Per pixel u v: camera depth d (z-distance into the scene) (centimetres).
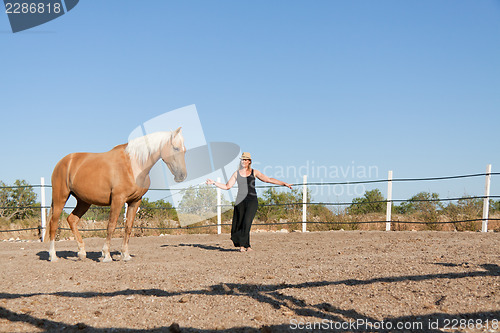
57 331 321
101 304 387
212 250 787
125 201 621
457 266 479
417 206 1257
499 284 403
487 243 658
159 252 765
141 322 337
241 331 311
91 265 602
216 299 393
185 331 314
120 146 630
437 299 374
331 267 512
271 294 405
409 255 572
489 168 996
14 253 782
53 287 455
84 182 618
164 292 425
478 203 1148
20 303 388
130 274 520
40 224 1183
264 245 841
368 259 557
